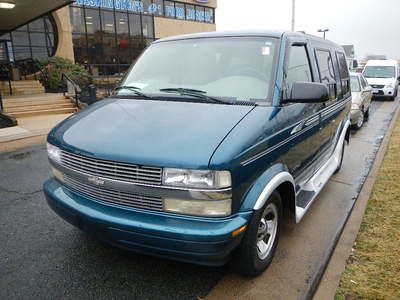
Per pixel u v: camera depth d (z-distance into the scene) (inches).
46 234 160.2
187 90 139.5
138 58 177.2
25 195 211.9
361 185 227.0
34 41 856.9
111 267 134.0
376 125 455.8
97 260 138.6
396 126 410.3
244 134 108.4
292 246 150.5
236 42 150.9
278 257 141.6
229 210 102.8
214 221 101.5
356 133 404.5
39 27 857.5
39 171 263.9
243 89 134.0
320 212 185.6
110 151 108.4
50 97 626.8
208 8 1386.6
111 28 1065.5
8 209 189.9
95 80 870.4
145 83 153.9
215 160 98.7
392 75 768.9
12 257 141.3
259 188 113.0
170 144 105.2
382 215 170.1
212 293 119.7
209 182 98.7
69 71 765.9
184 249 101.7
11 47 828.0
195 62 151.8
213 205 100.2
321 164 200.1
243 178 105.8
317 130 170.9
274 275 129.7
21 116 532.1
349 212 185.8
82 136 121.0
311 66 168.2
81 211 115.4
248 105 125.5
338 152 229.5
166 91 143.7
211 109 123.0
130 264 135.7
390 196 192.7
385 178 221.8
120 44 1095.0
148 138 109.6
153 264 135.6
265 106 125.5
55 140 128.9
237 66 142.7
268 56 140.6
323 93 127.6
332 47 216.2
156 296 118.2
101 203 114.5
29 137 393.4
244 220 106.0
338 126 224.2
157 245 104.4
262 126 115.3
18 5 540.1
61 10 860.6
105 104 144.3
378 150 310.3
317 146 176.9
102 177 110.7
